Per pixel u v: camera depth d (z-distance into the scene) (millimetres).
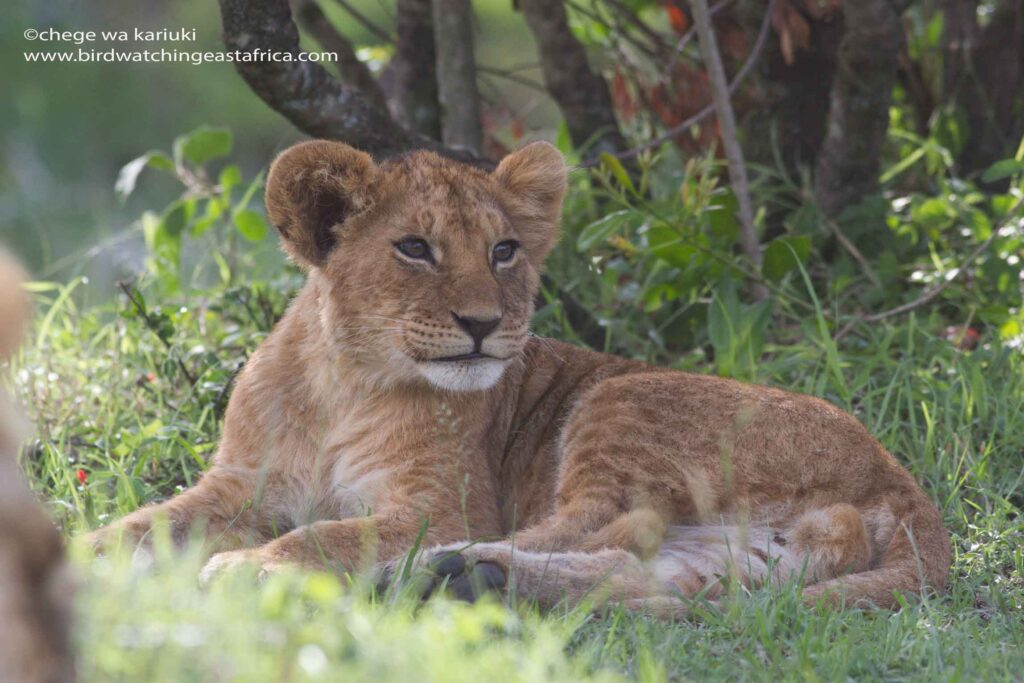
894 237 11789
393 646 4836
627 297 11266
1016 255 11258
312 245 7797
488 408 8062
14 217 20844
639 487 7676
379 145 9812
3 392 4215
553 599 6625
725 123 10602
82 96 26953
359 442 7816
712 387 7969
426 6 12578
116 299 11930
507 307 7695
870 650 5812
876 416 9727
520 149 8289
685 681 5445
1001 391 9617
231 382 9523
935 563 7199
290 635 4547
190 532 7395
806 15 12133
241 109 27766
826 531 7395
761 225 11750
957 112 12992
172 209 11961
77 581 3977
